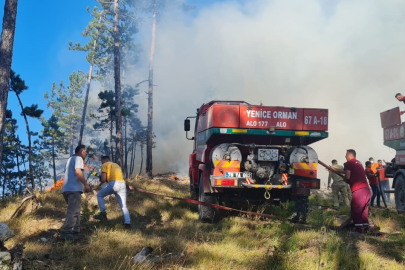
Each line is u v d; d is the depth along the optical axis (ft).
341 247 16.76
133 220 24.54
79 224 19.20
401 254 16.92
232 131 23.99
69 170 19.04
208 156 25.89
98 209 26.53
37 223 21.11
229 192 25.81
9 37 29.43
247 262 15.56
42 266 14.12
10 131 107.86
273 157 24.23
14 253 13.83
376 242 19.02
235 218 24.93
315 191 46.91
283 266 14.58
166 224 24.14
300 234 19.16
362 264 14.82
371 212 29.07
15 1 29.84
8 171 116.37
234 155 23.65
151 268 14.33
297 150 24.68
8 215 22.71
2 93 29.01
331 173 34.30
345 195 33.96
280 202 26.96
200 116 29.43
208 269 14.43
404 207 30.66
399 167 32.96
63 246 17.10
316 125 24.85
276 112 24.50
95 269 14.26
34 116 92.84
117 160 52.08
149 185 43.42
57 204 27.02
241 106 24.18
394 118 32.63
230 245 17.80
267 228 21.57
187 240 18.88
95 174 22.91
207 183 24.81
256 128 24.23
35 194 26.40
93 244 17.38
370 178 38.50
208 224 24.18
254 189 25.91
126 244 17.54
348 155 22.50
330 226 22.84
